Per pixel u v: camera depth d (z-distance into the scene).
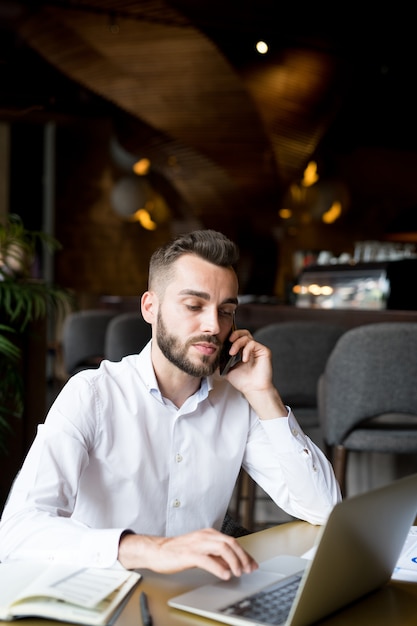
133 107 8.64
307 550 1.49
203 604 1.17
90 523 1.66
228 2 7.22
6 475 3.56
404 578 1.36
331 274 5.53
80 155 11.37
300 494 1.73
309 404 4.04
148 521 1.68
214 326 1.56
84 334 5.64
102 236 11.56
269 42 7.87
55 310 3.76
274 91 8.38
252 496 3.85
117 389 1.67
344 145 11.27
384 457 4.06
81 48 8.20
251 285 10.48
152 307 1.66
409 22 7.68
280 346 3.97
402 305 4.96
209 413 1.75
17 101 6.04
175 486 1.69
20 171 11.36
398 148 11.58
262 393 1.75
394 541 1.25
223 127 8.69
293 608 1.08
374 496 1.12
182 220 10.99
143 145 9.72
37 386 3.71
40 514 1.44
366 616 1.18
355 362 3.20
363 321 4.79
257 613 1.14
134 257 11.83
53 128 11.15
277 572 1.34
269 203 9.62
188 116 8.63
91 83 8.57
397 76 9.09
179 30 7.64
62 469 1.57
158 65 8.08
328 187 10.46
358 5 7.46
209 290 1.56
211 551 1.24
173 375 1.68
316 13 7.57
